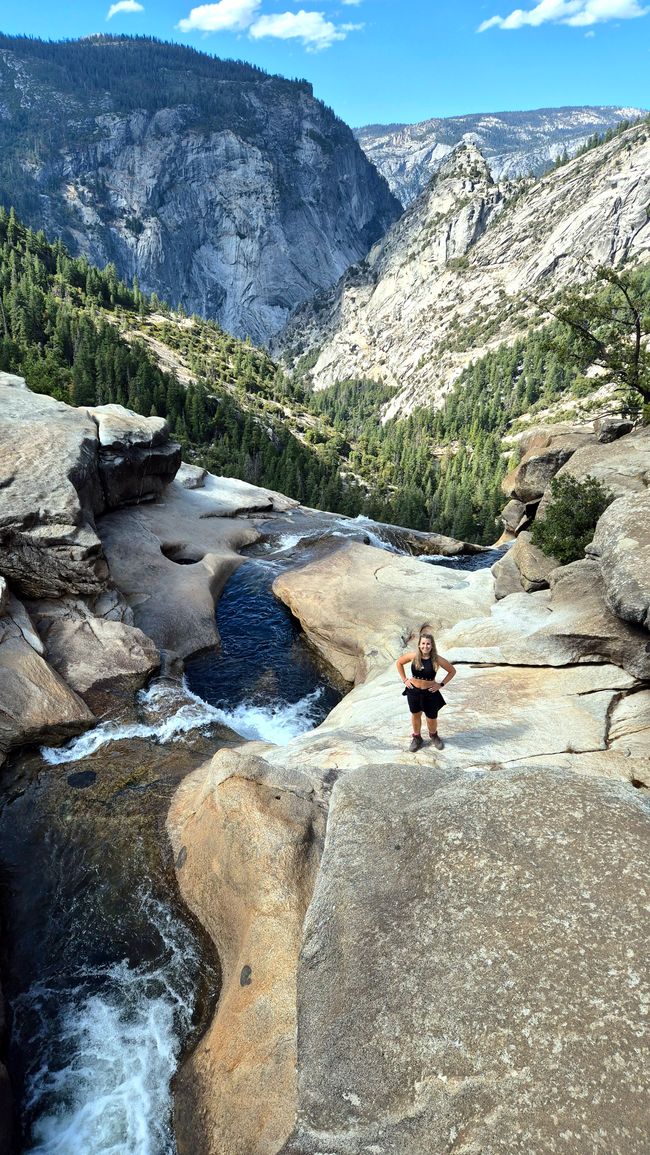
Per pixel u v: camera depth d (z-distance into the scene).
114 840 11.60
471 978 4.64
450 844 5.71
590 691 12.77
